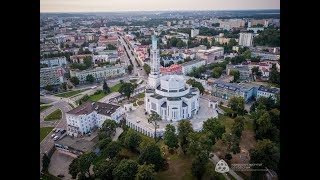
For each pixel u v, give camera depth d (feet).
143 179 170.09
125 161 186.29
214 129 236.02
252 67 388.78
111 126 251.19
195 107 312.09
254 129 249.34
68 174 203.21
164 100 304.91
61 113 304.09
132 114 315.99
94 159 197.77
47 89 380.99
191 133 220.43
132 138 227.61
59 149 234.79
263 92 323.78
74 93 382.01
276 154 181.57
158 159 198.29
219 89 354.95
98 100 351.25
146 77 465.47
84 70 445.37
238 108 290.56
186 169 200.85
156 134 264.11
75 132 259.80
